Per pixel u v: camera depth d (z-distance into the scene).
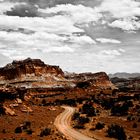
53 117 86.44
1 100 85.38
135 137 58.88
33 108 98.94
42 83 191.25
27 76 199.38
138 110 89.19
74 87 198.62
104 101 119.38
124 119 80.38
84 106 110.38
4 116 75.38
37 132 61.69
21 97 103.50
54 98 153.50
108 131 63.84
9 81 192.38
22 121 71.88
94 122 78.25
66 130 66.75
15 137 55.69
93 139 57.94
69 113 98.31
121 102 108.06
